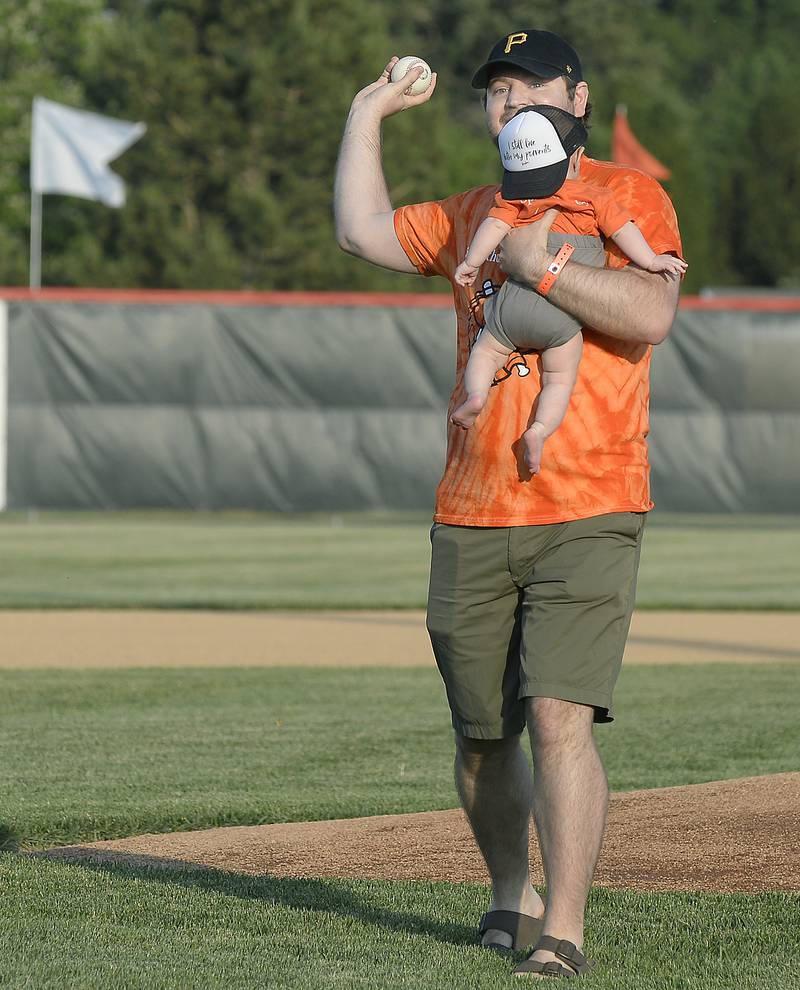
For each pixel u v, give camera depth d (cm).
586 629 1220
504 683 1286
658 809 1906
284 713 2798
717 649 3809
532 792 1332
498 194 1251
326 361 7725
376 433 7731
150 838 1803
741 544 6844
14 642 3850
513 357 1241
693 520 7850
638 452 1262
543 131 1214
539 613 1229
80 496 7788
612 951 1294
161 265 14062
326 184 14688
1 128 16125
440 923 1392
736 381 7594
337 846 1738
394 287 14450
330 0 14975
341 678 3278
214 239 13900
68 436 7781
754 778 2097
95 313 7750
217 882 1546
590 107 1302
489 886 1537
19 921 1379
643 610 4678
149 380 7750
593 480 1234
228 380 7756
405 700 2970
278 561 6003
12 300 7738
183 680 3222
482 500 1250
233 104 14550
